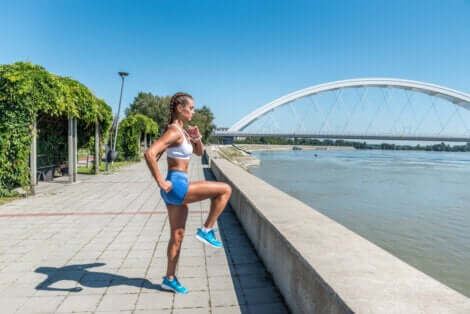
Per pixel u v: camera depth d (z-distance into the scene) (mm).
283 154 84688
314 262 2051
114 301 2656
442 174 33344
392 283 1731
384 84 81500
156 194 8117
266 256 3357
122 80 16281
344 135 81188
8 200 7121
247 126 83875
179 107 2434
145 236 4535
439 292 1625
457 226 11539
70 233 4664
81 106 9586
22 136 7090
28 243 4199
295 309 2359
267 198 4438
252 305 2605
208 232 2506
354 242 2475
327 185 22844
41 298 2703
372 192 19812
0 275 3178
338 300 1583
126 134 19938
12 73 6785
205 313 2479
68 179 10875
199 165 18094
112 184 9898
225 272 3277
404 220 12469
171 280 2775
